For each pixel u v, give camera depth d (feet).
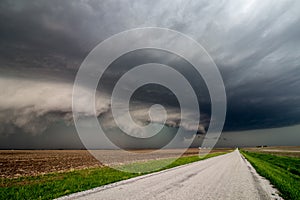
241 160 123.95
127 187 35.70
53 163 106.63
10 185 42.09
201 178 48.52
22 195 30.07
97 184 38.34
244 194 31.35
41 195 30.12
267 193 32.27
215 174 56.80
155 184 39.24
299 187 38.09
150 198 27.66
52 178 51.42
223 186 37.96
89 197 27.96
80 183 39.37
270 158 163.63
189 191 32.83
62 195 29.25
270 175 51.96
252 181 44.45
